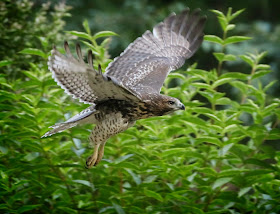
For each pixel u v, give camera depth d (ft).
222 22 37.04
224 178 30.91
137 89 31.50
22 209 32.07
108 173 35.14
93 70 25.38
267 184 33.22
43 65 38.86
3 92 32.24
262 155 32.50
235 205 33.88
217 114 33.83
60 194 34.27
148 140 32.89
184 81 36.01
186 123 33.88
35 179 33.45
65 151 34.30
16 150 36.22
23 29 42.65
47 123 31.96
